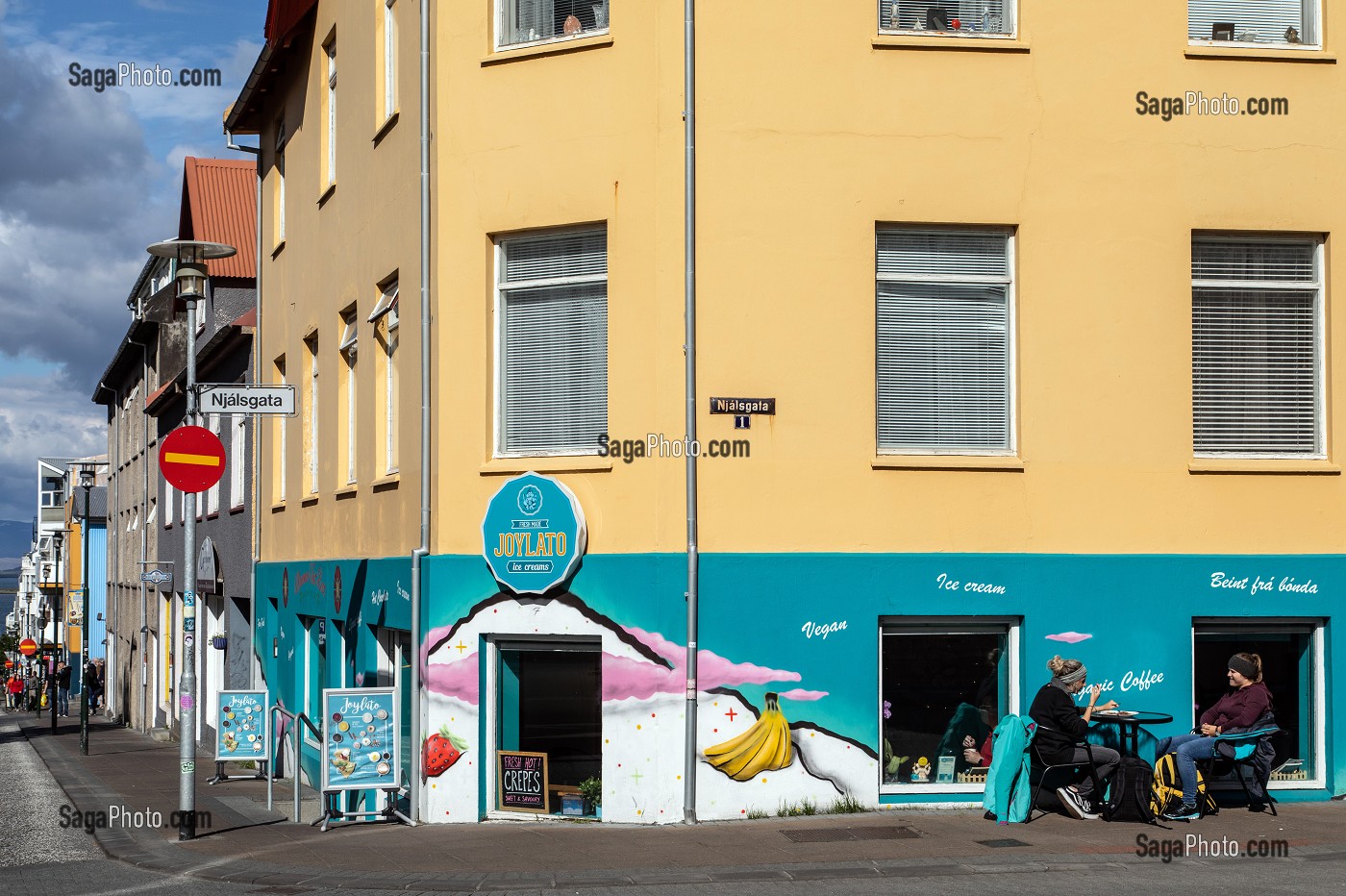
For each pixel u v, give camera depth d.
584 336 13.98
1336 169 14.18
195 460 13.35
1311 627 14.06
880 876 10.33
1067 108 13.75
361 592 17.05
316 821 14.15
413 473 15.02
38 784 21.67
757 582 13.14
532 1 14.30
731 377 13.24
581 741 13.60
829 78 13.47
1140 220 13.80
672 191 13.30
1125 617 13.58
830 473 13.30
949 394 13.72
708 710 13.03
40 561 84.69
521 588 13.56
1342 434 14.09
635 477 13.29
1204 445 14.02
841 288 13.41
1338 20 14.27
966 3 13.95
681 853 11.28
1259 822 12.36
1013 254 13.76
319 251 19.94
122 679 51.31
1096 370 13.68
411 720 14.26
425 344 14.52
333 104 19.84
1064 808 12.73
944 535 13.41
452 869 11.00
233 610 27.69
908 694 13.48
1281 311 14.21
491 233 14.19
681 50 13.36
